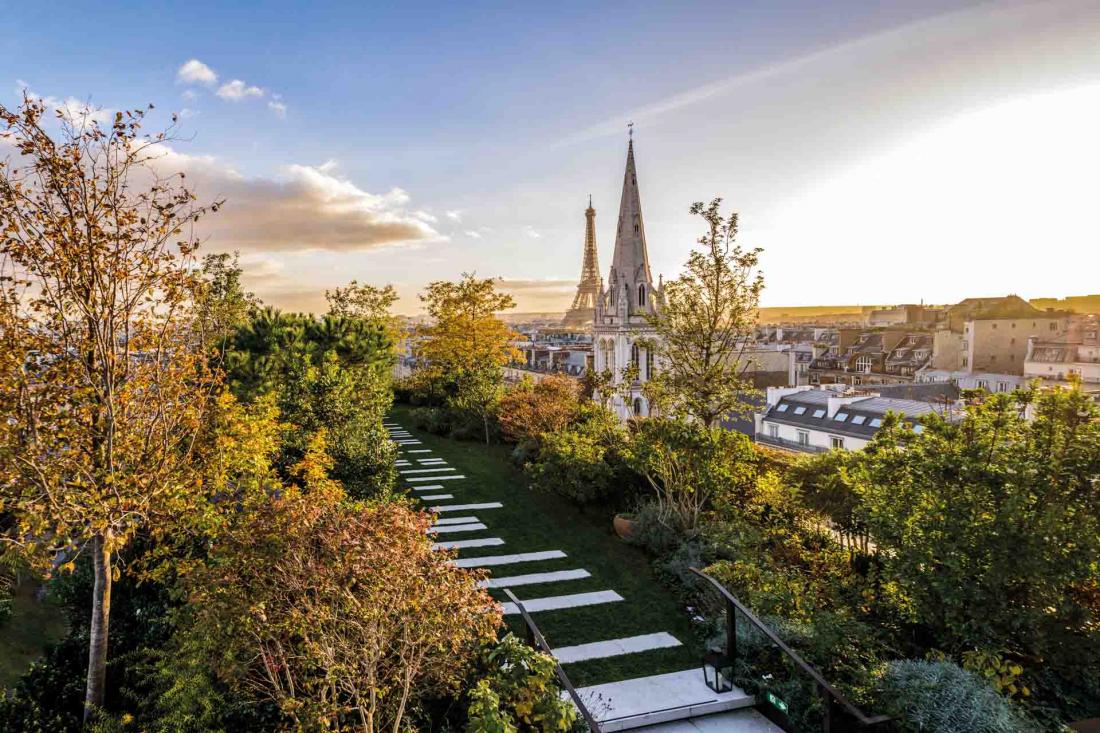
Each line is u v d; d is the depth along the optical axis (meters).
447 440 38.19
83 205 10.14
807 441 54.41
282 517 8.75
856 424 50.19
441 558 8.77
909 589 12.02
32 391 10.09
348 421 22.66
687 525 18.28
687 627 13.47
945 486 11.92
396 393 57.25
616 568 17.17
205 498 13.59
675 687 10.95
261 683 9.75
